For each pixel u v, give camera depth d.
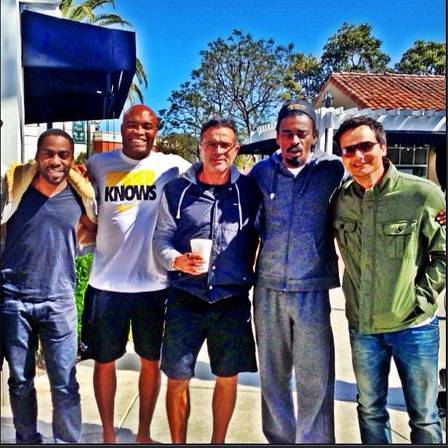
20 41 3.06
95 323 2.80
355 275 2.52
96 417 3.20
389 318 2.45
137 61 3.45
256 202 2.63
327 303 2.60
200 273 2.53
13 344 2.64
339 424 3.12
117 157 2.77
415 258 2.44
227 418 2.74
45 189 2.62
